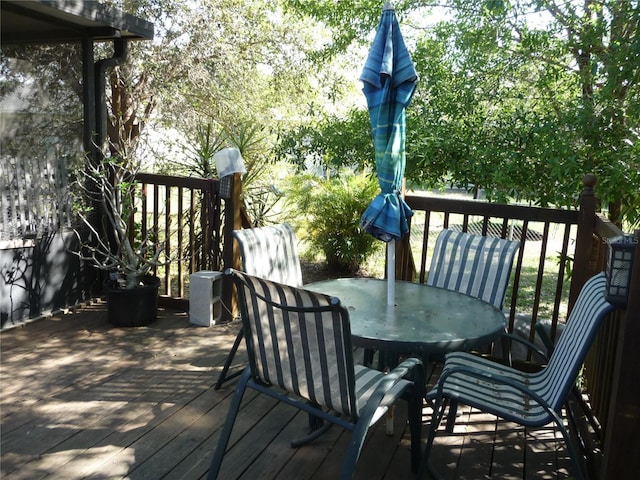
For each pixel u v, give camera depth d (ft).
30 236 13.97
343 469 6.42
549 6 14.97
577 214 11.23
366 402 7.01
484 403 7.55
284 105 26.73
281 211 22.95
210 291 13.99
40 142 14.80
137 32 15.06
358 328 8.11
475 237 11.31
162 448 8.67
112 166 15.48
